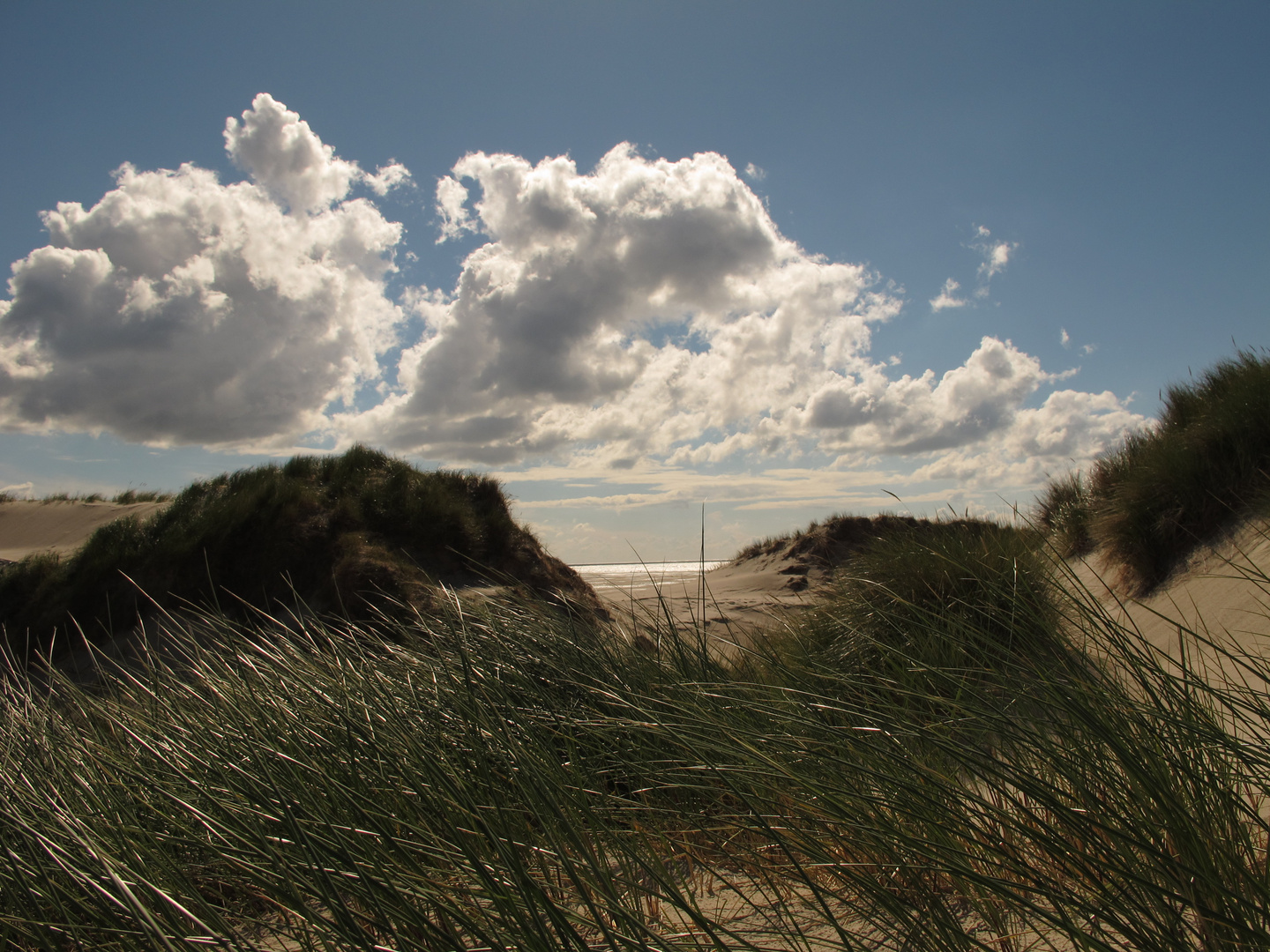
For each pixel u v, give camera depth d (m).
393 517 8.95
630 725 2.48
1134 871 1.42
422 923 1.42
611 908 1.46
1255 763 1.62
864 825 1.74
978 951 1.50
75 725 3.13
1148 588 4.89
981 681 2.48
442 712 2.77
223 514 8.71
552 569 9.25
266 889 1.70
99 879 1.69
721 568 19.55
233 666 3.42
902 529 6.52
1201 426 5.24
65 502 18.66
